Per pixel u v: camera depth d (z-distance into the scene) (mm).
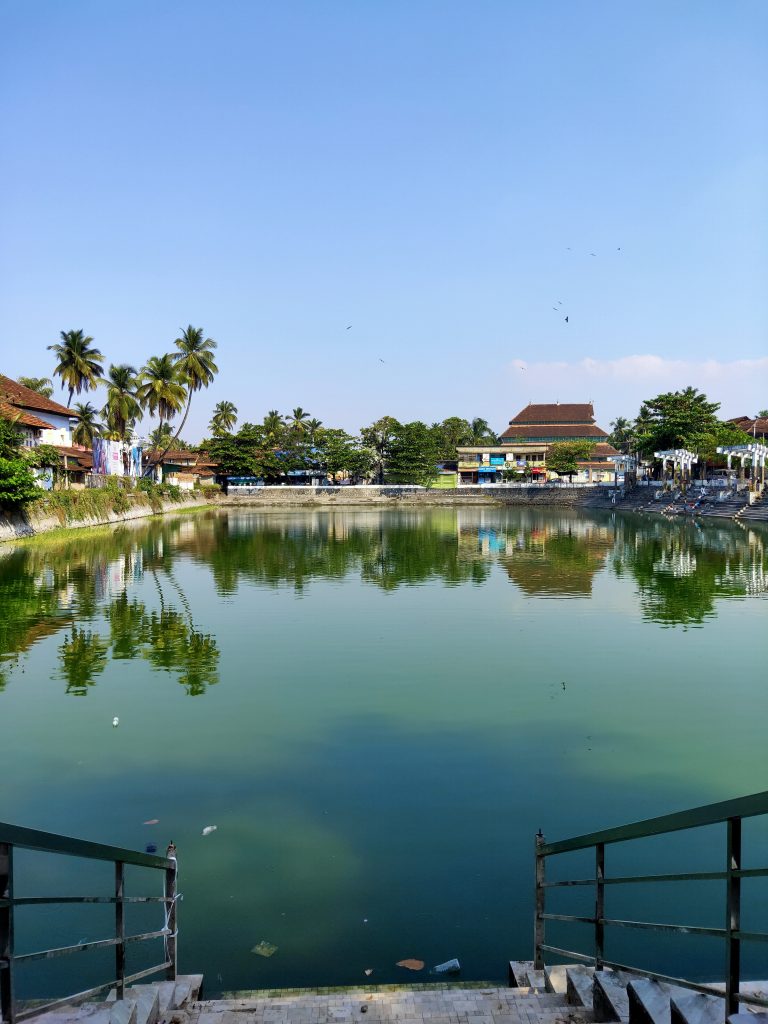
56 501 49844
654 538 46906
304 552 40219
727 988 3244
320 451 102500
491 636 19859
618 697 14453
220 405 112062
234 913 7383
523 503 96188
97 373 67875
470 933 7059
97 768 11055
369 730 12664
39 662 17094
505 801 9922
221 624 21375
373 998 5191
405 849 8648
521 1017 4773
